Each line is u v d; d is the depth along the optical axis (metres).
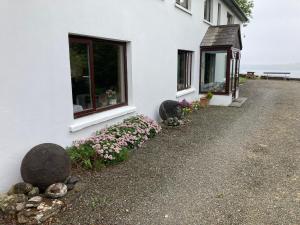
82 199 3.95
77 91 5.61
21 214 3.38
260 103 13.11
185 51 11.52
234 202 3.96
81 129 5.43
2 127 3.87
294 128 8.19
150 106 8.31
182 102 10.48
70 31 4.95
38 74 4.38
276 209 3.78
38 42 4.33
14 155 4.07
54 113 4.76
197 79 12.88
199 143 6.75
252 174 4.92
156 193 4.21
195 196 4.14
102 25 5.79
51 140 4.74
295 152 6.06
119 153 5.39
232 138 7.20
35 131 4.40
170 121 8.24
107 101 6.68
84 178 4.57
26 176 3.87
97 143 5.29
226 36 12.49
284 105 12.41
